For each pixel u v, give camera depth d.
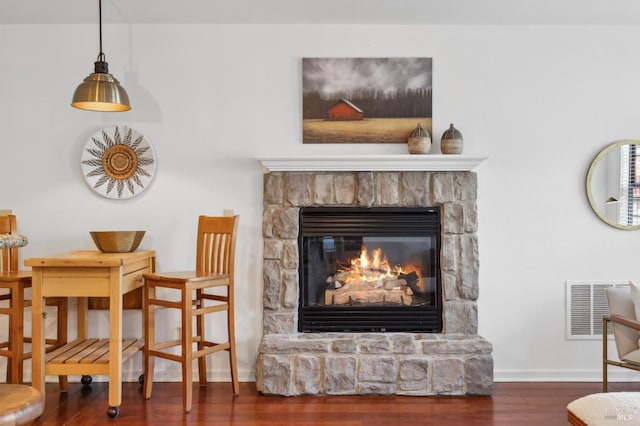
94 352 3.38
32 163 3.92
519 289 3.93
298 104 3.94
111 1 3.52
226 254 3.66
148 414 3.23
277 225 3.88
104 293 3.15
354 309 3.91
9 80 3.91
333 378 3.53
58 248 3.92
